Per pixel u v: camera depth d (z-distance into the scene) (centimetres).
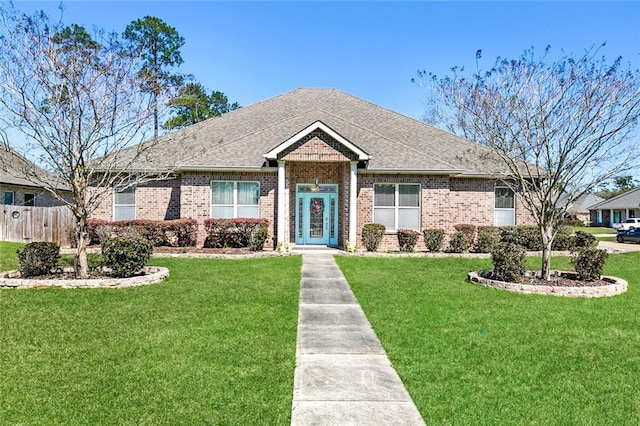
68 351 632
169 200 1978
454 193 2041
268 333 725
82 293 998
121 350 637
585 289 1039
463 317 834
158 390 513
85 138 1123
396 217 1930
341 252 1762
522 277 1190
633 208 5569
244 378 549
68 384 527
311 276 1252
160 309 864
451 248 1839
